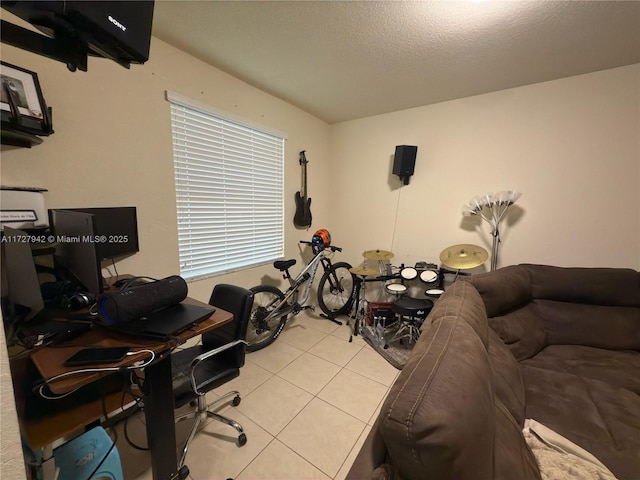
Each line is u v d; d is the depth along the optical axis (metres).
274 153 2.61
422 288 2.82
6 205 1.10
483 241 2.47
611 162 1.94
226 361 1.45
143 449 1.24
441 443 0.56
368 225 3.18
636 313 1.73
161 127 1.71
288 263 2.46
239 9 1.36
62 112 1.30
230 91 2.10
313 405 1.69
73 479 0.80
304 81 2.18
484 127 2.38
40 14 0.57
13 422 0.47
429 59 1.81
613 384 1.38
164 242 1.80
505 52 1.71
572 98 2.02
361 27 1.49
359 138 3.13
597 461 0.94
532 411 1.22
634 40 1.56
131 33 0.73
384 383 1.92
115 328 0.95
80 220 0.97
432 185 2.70
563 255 2.15
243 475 1.25
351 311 2.97
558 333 1.82
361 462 0.70
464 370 0.78
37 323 0.98
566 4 1.29
